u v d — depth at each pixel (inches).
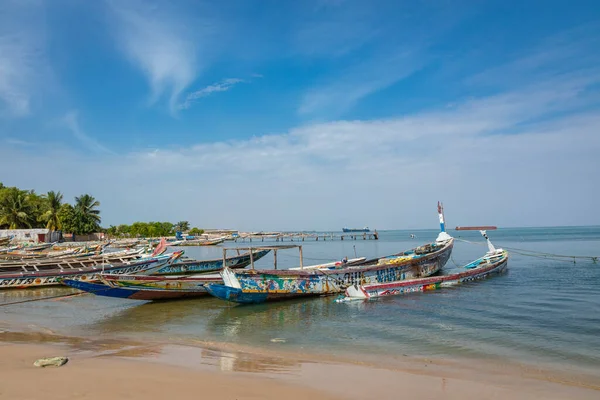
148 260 1159.6
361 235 6752.0
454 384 361.4
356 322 619.5
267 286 765.9
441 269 1216.8
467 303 748.0
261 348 486.6
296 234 5802.2
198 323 631.8
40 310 741.3
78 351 466.3
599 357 445.1
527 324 590.2
